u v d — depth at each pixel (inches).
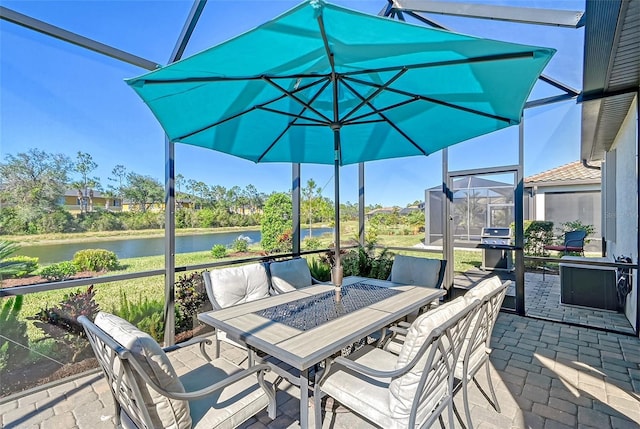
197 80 74.1
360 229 237.8
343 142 133.5
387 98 101.3
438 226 209.5
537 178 308.2
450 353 64.6
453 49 63.7
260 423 84.5
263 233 183.0
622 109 154.3
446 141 123.7
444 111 101.9
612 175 195.9
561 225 287.6
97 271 119.9
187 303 141.2
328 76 85.9
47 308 108.5
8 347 99.7
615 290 171.8
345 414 86.5
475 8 127.6
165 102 83.4
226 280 119.6
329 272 199.3
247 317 84.3
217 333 112.3
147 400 51.6
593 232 268.2
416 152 137.9
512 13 123.9
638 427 81.6
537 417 85.8
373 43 61.5
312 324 78.5
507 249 178.5
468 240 194.5
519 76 71.9
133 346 50.1
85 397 97.3
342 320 81.4
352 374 74.3
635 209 145.3
